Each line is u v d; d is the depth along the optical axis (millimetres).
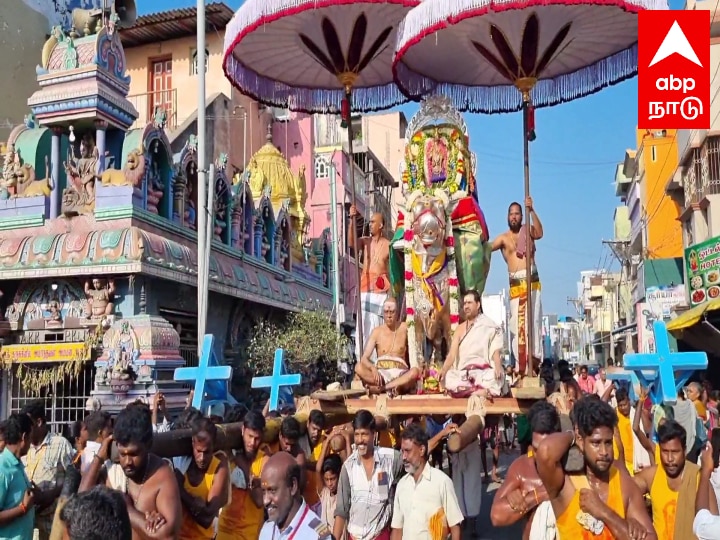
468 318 7531
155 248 13609
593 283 55594
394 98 11070
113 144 15320
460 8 6836
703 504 4625
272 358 17688
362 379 8047
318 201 29547
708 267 18375
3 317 14188
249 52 9547
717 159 20562
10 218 14586
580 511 3363
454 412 6949
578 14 7664
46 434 7129
